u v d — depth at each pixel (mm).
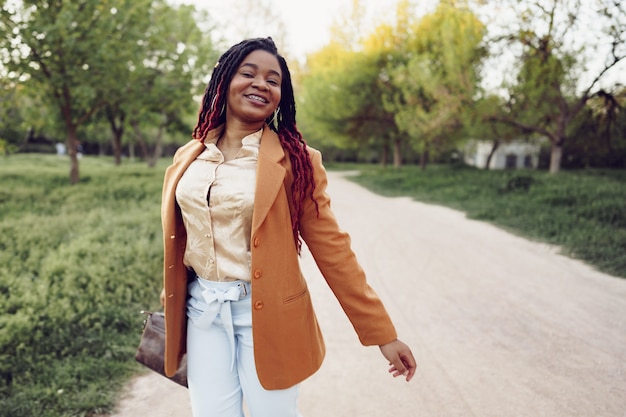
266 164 1488
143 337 1878
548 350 3635
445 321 4258
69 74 13922
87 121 21422
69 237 6859
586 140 19109
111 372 3219
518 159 36469
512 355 3551
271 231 1484
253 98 1570
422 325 4160
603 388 3057
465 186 15641
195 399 1658
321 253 1568
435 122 17828
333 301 4738
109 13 14383
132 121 26000
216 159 1566
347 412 2793
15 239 6758
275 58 1612
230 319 1554
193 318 1645
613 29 12422
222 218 1517
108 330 3830
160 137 26562
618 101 16375
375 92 25750
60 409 2799
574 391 3016
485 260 6543
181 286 1681
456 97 17078
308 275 5664
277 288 1509
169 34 18000
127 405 2895
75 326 3766
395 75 21141
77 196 11828
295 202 1550
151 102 17391
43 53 13758
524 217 9594
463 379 3178
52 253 5703
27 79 14516
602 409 2809
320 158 1630
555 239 7672
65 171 21250
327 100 25984
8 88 14531
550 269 6062
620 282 5480
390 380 3168
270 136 1583
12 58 13344
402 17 24734
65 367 3225
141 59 15586
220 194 1494
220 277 1562
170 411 2824
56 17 13469
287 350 1553
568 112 17203
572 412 2773
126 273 5027
